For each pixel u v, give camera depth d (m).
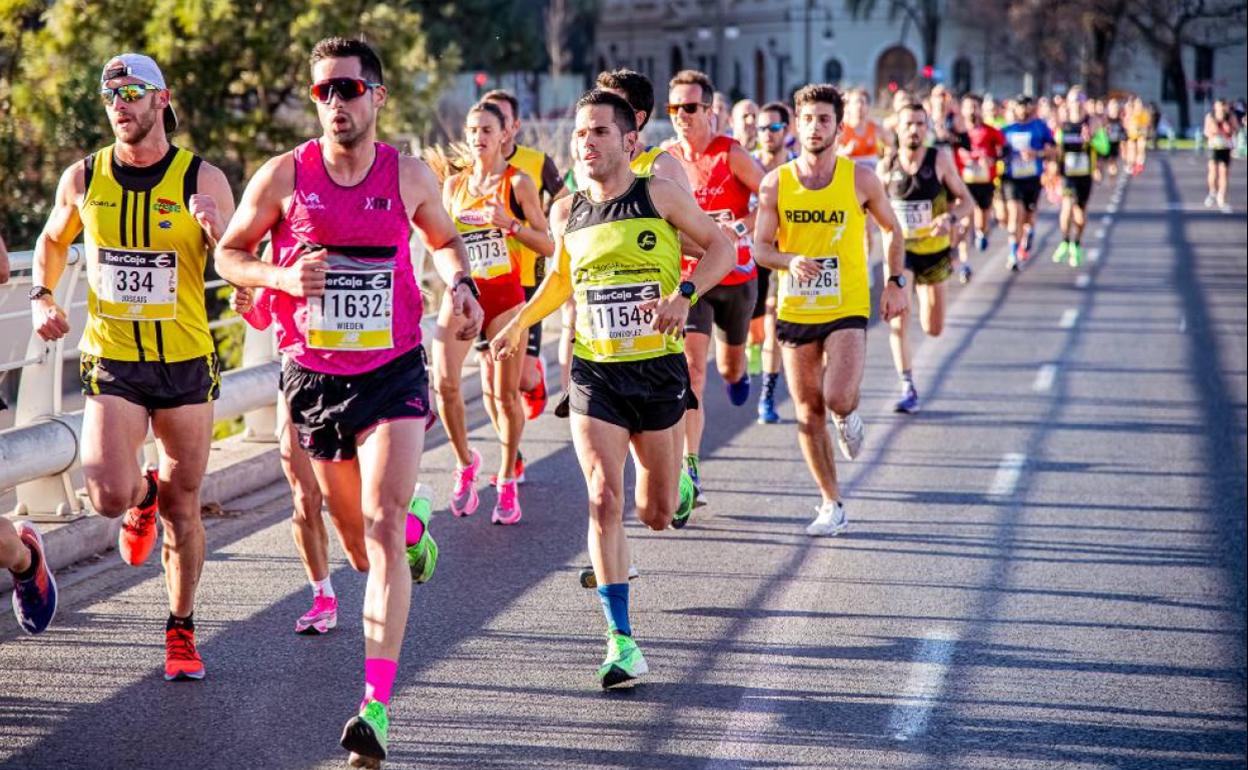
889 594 11.50
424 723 8.77
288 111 42.66
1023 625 10.84
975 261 37.03
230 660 9.78
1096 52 117.25
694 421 13.93
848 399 12.41
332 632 10.39
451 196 13.34
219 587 11.41
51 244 9.25
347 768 8.09
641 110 11.23
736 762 8.30
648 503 9.73
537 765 8.18
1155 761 8.51
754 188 14.18
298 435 8.64
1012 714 9.15
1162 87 134.75
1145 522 13.80
